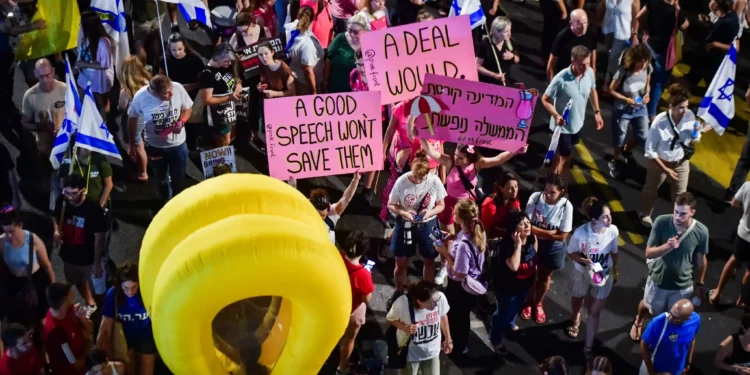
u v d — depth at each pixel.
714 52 12.39
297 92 11.01
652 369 8.35
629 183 11.44
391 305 7.90
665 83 11.90
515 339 9.37
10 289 8.41
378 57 9.13
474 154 8.93
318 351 5.87
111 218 9.35
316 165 8.33
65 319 7.54
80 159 8.62
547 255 8.98
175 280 5.22
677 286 8.74
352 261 7.94
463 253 8.17
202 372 5.73
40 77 9.88
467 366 9.02
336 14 12.16
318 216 6.25
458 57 9.25
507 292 8.56
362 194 10.95
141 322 7.64
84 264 8.58
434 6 14.29
